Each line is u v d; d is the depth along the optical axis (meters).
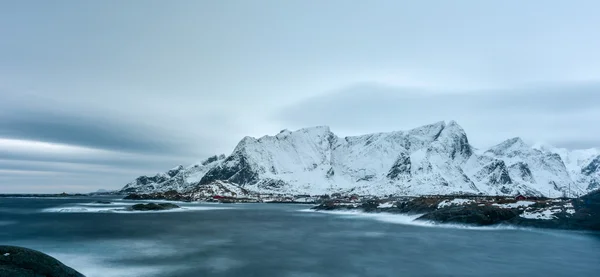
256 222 106.12
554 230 81.19
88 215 126.81
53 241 61.78
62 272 29.48
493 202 110.25
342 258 49.72
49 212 141.62
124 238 66.31
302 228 88.94
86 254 49.94
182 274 39.25
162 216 125.38
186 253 51.88
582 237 71.19
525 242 64.69
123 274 38.81
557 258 50.03
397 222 107.31
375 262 47.16
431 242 64.88
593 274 41.16
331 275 40.19
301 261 47.41
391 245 61.16
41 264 28.52
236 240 66.31
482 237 71.50
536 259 49.38
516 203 103.62
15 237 66.75
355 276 39.84
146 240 64.25
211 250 54.81
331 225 97.38
